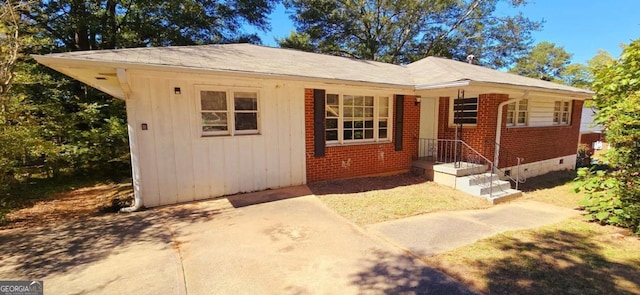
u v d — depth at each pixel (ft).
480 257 11.76
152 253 12.09
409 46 72.90
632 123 15.08
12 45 21.86
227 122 20.51
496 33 72.79
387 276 10.24
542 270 10.66
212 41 50.19
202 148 19.62
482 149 27.02
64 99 32.96
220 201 19.57
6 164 18.07
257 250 12.37
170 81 18.21
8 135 17.61
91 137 31.07
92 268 10.81
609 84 17.13
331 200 20.10
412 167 29.17
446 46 71.10
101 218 16.65
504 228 15.56
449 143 30.48
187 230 14.67
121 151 33.94
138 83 17.37
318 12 62.95
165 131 18.38
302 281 9.93
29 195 23.58
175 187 19.01
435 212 18.24
